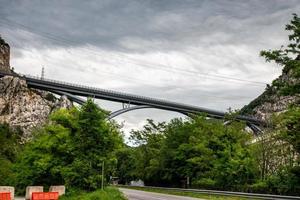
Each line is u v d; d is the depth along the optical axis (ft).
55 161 118.21
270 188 116.78
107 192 100.01
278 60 96.68
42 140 124.77
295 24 94.94
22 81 456.04
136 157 259.19
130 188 242.58
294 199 91.56
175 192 171.22
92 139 113.70
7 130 266.16
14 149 203.41
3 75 457.27
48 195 99.19
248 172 151.02
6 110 433.48
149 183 254.27
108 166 117.50
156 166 213.05
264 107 328.08
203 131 185.37
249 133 175.42
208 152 170.19
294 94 98.58
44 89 386.93
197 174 183.32
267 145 158.71
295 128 104.68
